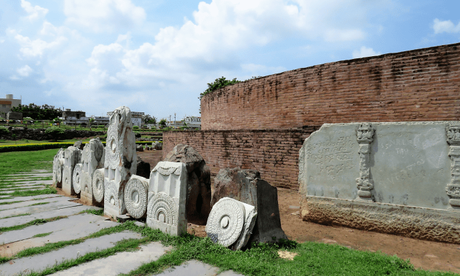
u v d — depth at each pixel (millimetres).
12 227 5574
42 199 8398
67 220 6152
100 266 3832
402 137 5422
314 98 10133
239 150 10836
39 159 19734
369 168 5699
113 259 4059
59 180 10031
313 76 10164
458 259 4328
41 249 4363
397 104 8234
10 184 10898
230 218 4582
